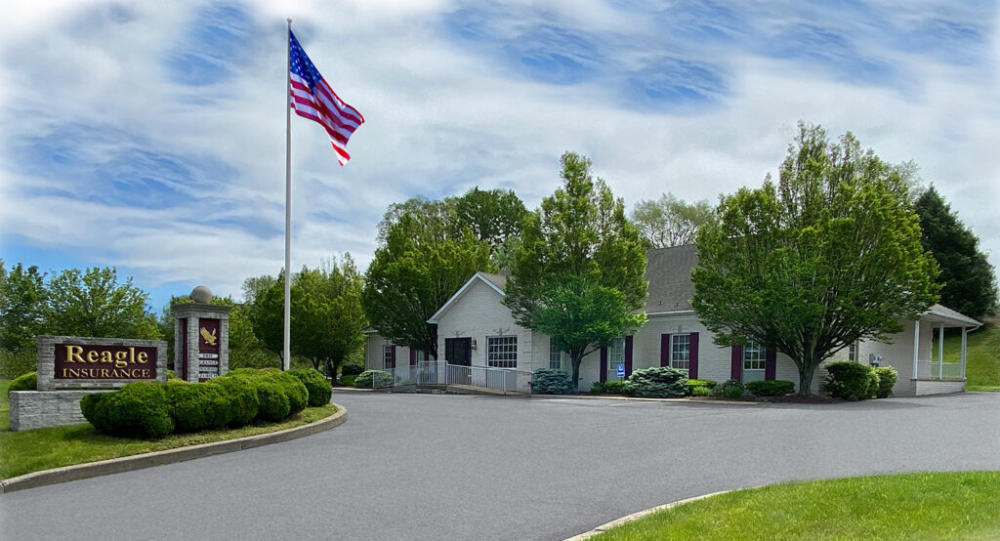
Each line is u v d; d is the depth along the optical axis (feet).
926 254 72.18
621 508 26.40
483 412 62.13
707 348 87.20
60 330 103.30
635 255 90.84
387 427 50.88
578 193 93.30
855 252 69.46
